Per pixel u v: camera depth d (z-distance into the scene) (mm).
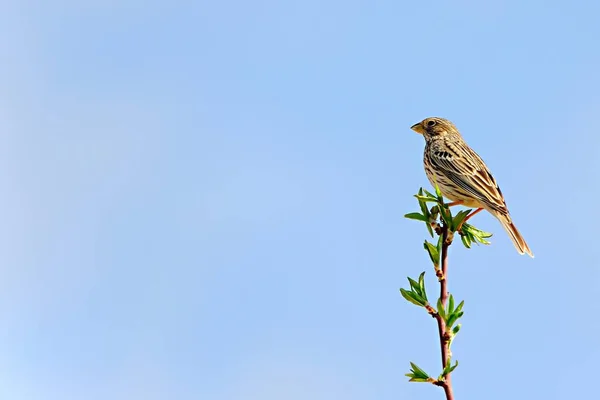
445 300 7156
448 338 6930
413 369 6684
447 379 6598
